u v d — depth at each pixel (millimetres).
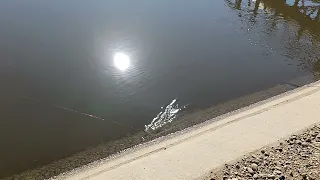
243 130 9891
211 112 11242
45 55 13945
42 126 10312
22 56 13742
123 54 14508
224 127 10078
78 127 10367
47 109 11047
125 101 11703
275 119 10406
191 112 11305
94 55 14219
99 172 8438
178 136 9820
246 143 9297
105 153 9305
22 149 9453
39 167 8836
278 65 14570
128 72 13328
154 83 12805
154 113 11180
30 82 12258
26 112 10828
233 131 9859
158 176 8211
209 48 15688
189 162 8633
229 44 16219
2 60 13352
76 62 13656
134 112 11195
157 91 12352
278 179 7668
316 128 9891
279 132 9758
